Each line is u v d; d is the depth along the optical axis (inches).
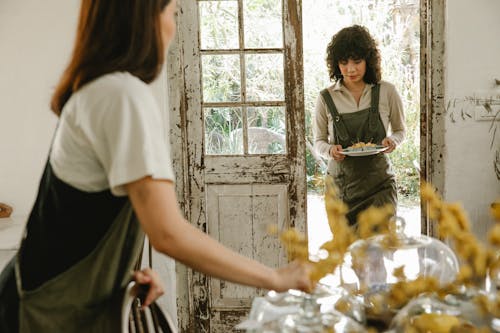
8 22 125.8
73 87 46.0
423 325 39.1
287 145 131.9
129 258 48.3
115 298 47.8
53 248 46.5
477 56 127.8
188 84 130.6
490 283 40.6
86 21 46.2
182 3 128.5
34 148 128.7
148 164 42.2
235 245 134.9
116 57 45.4
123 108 43.1
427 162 132.1
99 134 43.7
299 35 128.9
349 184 140.4
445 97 129.3
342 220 43.6
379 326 48.2
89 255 46.4
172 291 132.6
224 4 129.2
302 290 46.6
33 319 46.8
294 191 132.7
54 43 126.5
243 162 132.6
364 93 142.6
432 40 128.4
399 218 50.3
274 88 131.3
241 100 131.6
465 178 131.0
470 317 40.4
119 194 43.5
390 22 306.5
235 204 134.0
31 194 129.6
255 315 47.6
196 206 134.0
